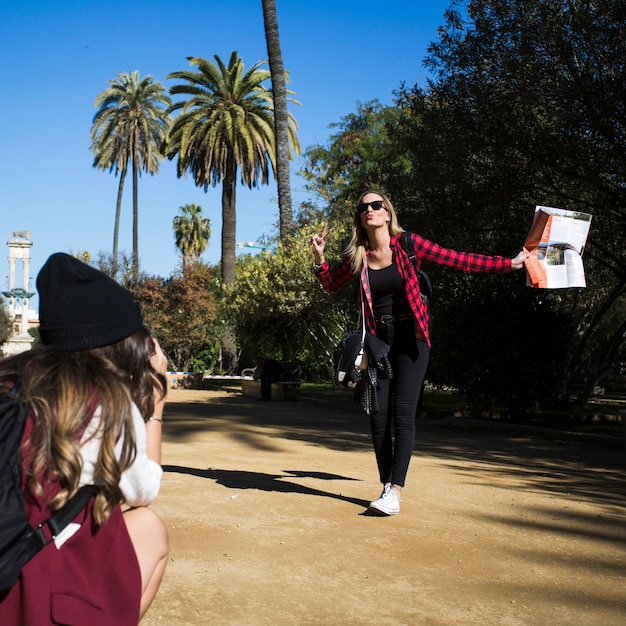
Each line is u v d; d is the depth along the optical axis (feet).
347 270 16.93
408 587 11.55
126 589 5.90
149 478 6.34
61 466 5.57
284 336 87.61
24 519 5.38
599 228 42.63
